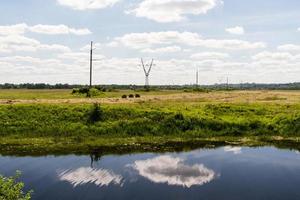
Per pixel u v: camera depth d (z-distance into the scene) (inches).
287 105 1945.1
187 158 1128.2
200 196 768.9
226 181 874.8
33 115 1582.2
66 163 1056.8
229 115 1760.6
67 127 1513.3
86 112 1619.1
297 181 880.3
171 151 1236.5
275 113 1780.3
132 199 743.1
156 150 1249.4
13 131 1473.9
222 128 1561.3
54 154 1176.2
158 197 757.9
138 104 1879.9
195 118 1589.6
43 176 912.3
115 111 1631.4
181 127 1547.7
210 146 1326.3
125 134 1491.1
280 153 1207.6
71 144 1333.7
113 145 1326.3
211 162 1074.7
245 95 3619.6
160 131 1518.2
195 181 871.7
